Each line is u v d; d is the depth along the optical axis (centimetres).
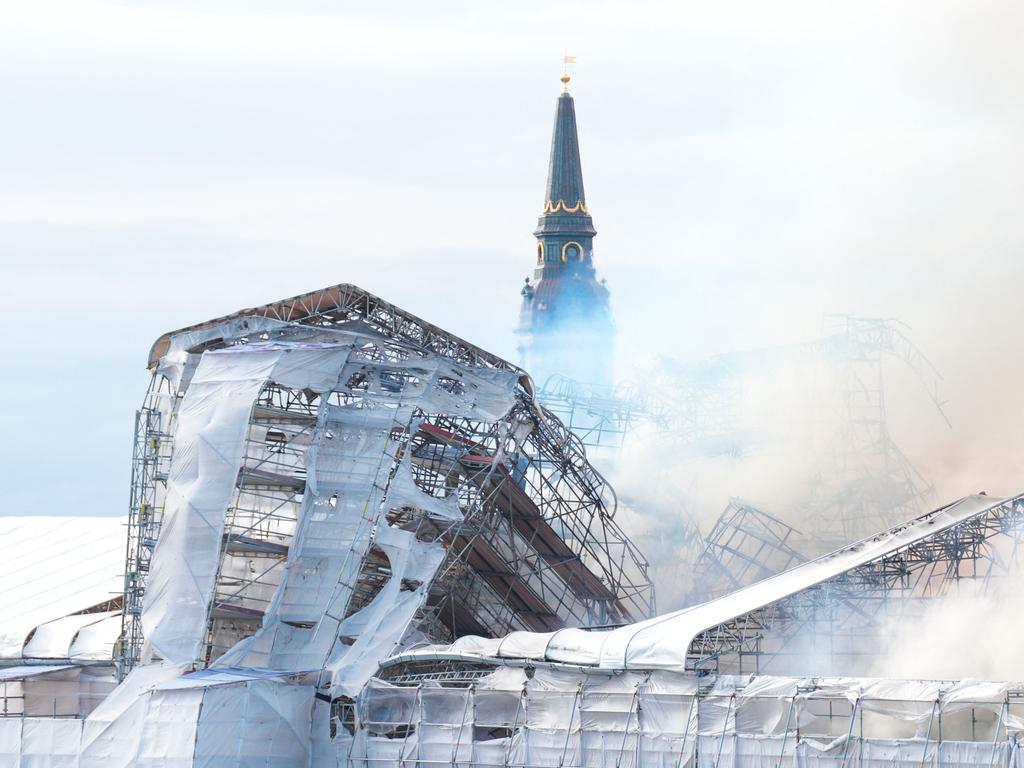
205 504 12738
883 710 9875
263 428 13562
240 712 11550
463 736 11369
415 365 13650
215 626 13275
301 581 12762
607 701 10900
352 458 13150
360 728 11781
